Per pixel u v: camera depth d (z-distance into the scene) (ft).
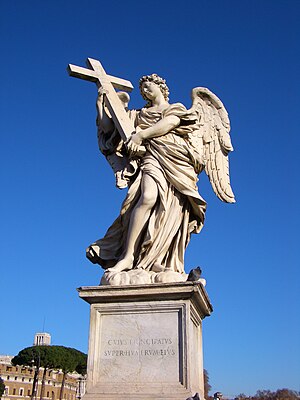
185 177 22.90
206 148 26.63
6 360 193.98
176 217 22.44
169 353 18.51
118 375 18.65
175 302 19.11
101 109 26.53
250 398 112.16
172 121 23.62
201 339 21.67
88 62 28.55
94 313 19.79
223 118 27.14
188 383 17.83
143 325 19.15
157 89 25.94
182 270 22.29
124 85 28.17
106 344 19.25
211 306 22.35
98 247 22.99
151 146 23.50
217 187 26.22
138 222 21.88
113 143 25.68
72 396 177.17
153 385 18.12
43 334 245.86
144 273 20.56
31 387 166.71
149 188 22.21
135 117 25.99
